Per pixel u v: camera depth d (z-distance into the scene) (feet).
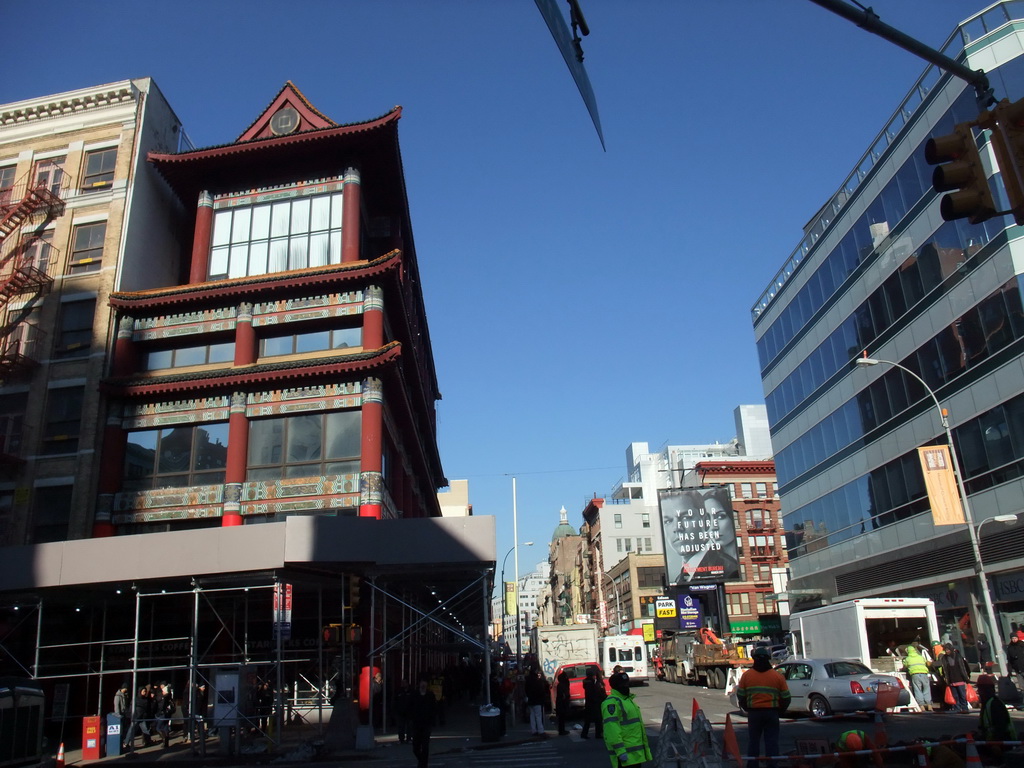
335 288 106.22
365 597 91.40
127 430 104.99
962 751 42.39
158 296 107.76
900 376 119.34
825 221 144.77
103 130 122.21
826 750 42.78
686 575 224.74
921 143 111.34
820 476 149.28
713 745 36.37
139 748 77.10
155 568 74.74
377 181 120.37
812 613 91.20
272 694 85.30
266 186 116.47
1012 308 93.97
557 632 125.59
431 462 177.06
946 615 109.50
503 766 55.72
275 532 73.61
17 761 54.49
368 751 68.18
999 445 96.99
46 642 96.22
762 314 179.83
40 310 113.39
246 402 102.83
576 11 21.71
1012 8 96.73
